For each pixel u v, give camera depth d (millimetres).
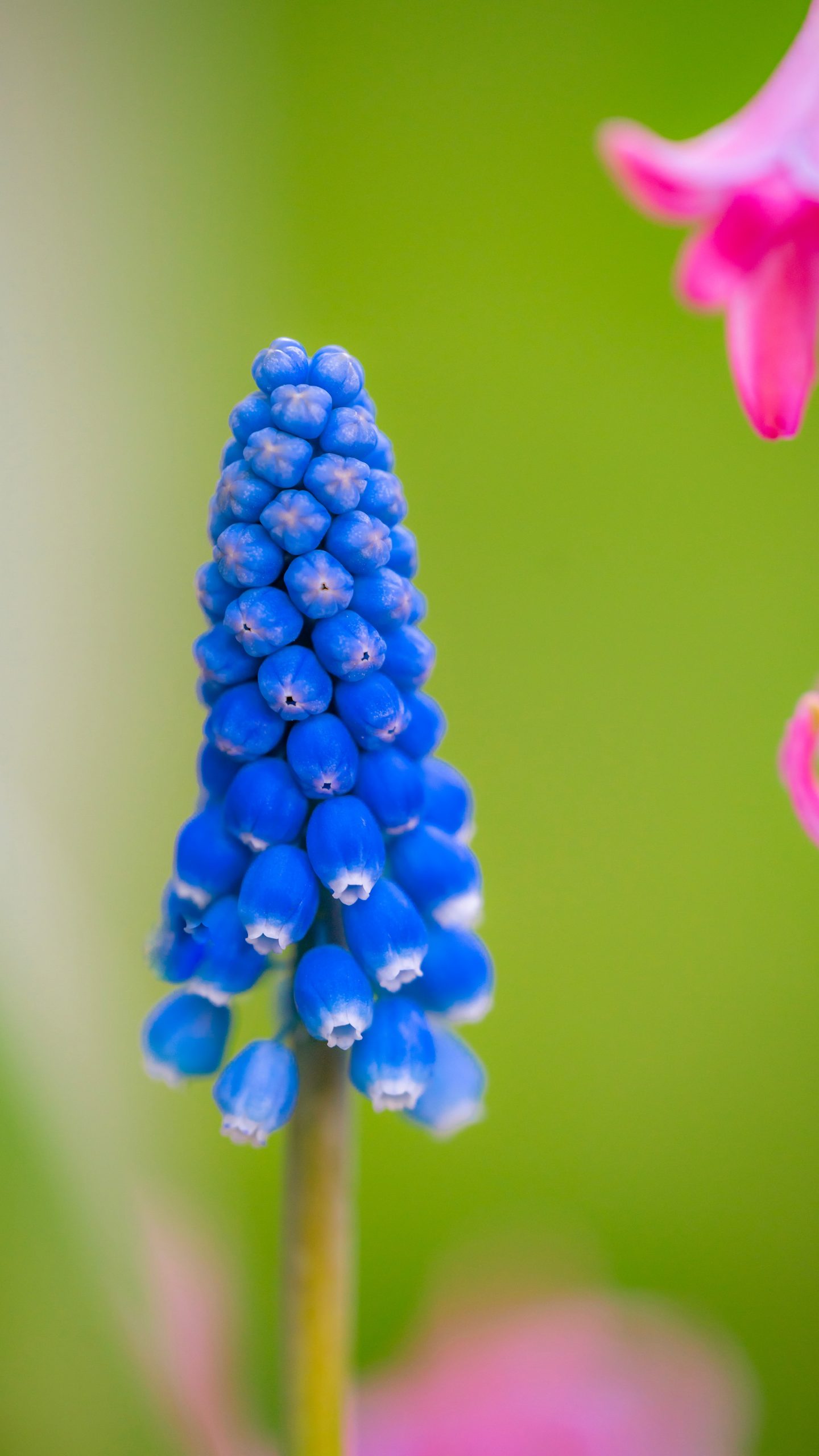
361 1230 360
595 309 358
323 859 258
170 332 359
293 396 256
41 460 343
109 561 352
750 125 296
